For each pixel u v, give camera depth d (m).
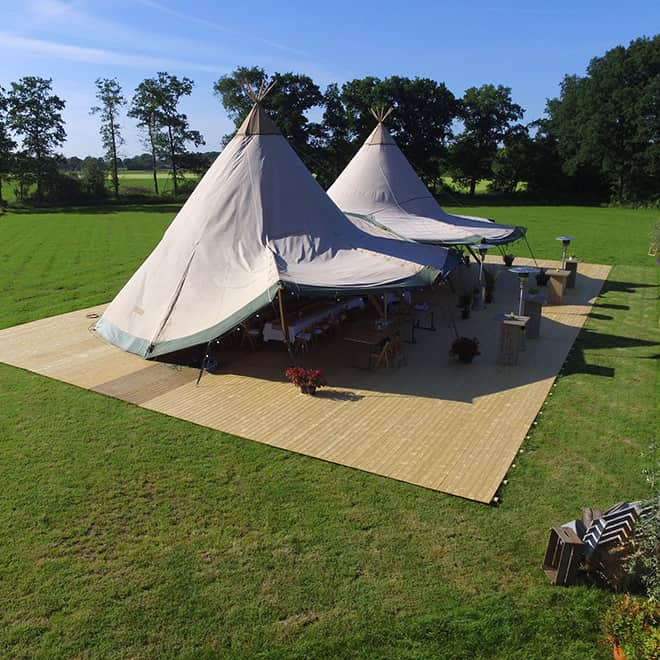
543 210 46.66
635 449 7.64
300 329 11.46
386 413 8.78
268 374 10.41
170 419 8.57
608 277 19.52
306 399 9.30
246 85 12.66
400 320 11.79
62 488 6.72
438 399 9.31
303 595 5.04
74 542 5.77
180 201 56.91
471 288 17.28
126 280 18.59
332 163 56.16
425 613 4.85
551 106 57.88
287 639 4.59
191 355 11.15
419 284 10.74
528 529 5.95
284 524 6.04
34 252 24.53
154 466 7.22
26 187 52.75
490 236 15.83
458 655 4.45
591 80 52.03
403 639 4.59
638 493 6.61
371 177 18.88
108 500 6.48
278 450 7.66
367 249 12.33
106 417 8.62
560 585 5.16
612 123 49.09
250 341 11.55
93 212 45.34
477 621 4.75
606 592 5.10
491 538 5.81
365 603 4.95
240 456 7.48
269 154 12.27
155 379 10.09
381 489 6.70
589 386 9.87
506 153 57.62
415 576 5.27
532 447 7.72
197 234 11.53
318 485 6.79
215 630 4.68
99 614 4.84
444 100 54.41
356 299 14.03
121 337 11.60
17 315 14.22
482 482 6.82
